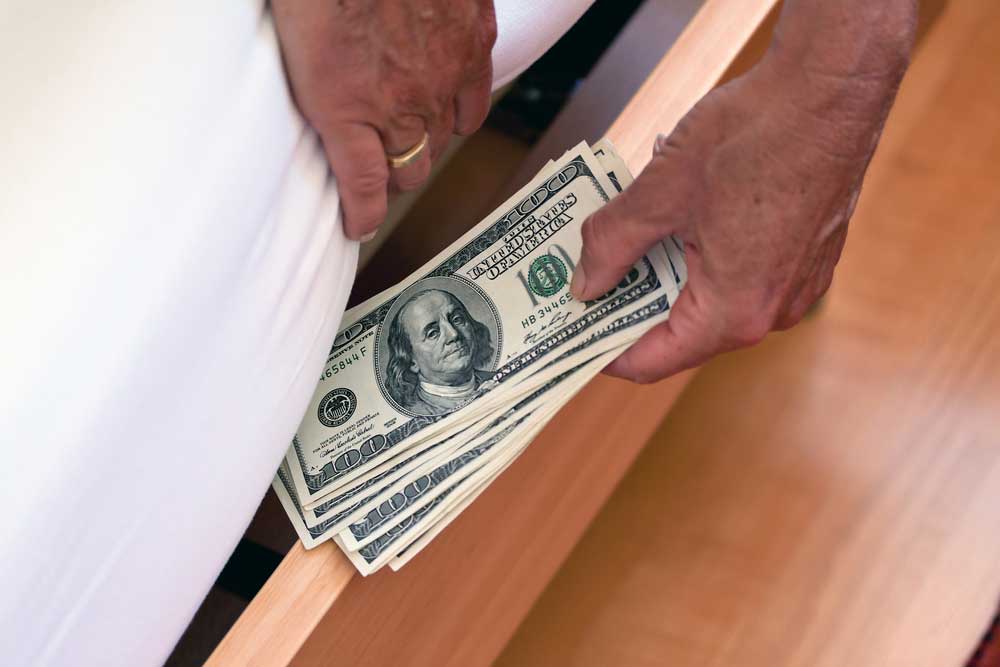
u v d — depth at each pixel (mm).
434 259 712
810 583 1106
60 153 388
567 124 873
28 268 377
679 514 1147
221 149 411
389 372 683
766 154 571
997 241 1267
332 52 444
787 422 1185
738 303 621
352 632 665
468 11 504
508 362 681
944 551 1113
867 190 1292
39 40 396
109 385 386
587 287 670
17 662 399
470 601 860
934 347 1215
